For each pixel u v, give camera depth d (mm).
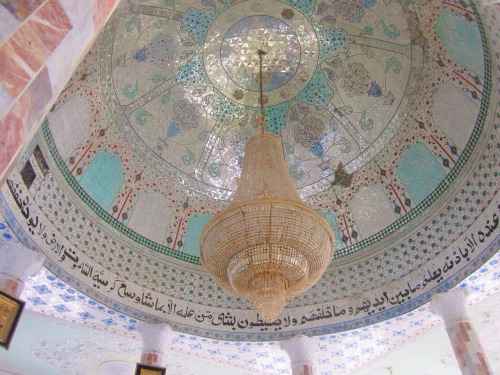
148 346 6805
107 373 8469
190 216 8172
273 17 7746
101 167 7406
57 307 6781
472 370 5887
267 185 5422
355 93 8039
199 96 8234
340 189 8227
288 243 4891
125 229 7516
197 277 7859
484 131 6492
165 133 8125
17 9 1875
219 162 8445
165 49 7789
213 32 7820
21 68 1858
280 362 7867
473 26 6141
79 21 2199
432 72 7160
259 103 8367
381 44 7590
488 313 7270
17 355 7824
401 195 7680
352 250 7922
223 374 8289
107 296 6828
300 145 8422
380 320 7133
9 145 1831
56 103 6609
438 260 6922
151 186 7961
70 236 6703
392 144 7824
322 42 7914
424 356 7910
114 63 7379
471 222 6625
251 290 5031
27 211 6027
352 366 8102
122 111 7664
